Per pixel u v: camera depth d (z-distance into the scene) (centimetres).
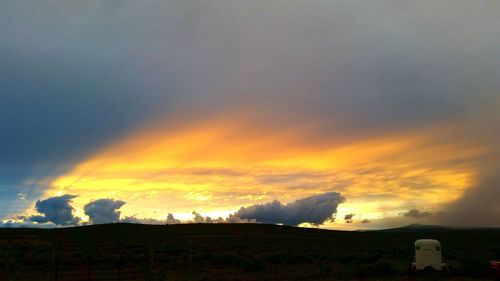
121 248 6322
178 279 3262
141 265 4034
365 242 10681
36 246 6244
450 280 3359
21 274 3322
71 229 11275
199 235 11869
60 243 7275
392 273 3784
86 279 3047
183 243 8812
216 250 7012
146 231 11781
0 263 3750
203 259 5016
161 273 3638
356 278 3503
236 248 7738
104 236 9938
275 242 10088
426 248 3772
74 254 5006
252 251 6944
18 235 9225
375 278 3503
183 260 4806
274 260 5016
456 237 13088
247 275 3622
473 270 3650
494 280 3319
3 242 7162
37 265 3853
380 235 14088
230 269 4134
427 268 3738
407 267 4253
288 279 3366
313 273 3762
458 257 5634
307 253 6322
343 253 6344
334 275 3591
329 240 11394
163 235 11106
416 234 14625
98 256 4800
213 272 3850
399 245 9256
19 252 5056
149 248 2850
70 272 3497
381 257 5759
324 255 5656
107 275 3322
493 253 6400
